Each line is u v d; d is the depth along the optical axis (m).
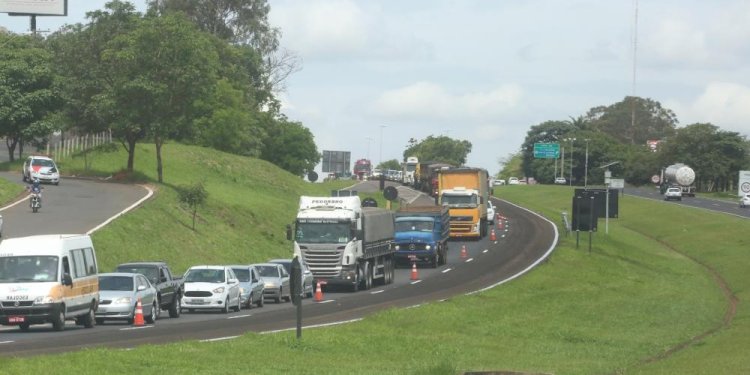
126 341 54.12
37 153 199.25
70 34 183.12
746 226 191.75
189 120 161.75
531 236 173.12
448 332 68.62
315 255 100.94
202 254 124.81
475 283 110.69
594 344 67.44
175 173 193.12
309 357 50.44
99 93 167.38
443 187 171.25
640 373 49.25
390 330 66.75
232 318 74.12
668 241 193.88
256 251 140.00
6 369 38.03
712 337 71.62
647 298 105.56
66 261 62.53
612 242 168.38
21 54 185.00
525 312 85.50
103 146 185.00
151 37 156.38
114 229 113.06
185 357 45.91
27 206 127.19
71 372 38.75
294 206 190.25
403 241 130.38
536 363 54.38
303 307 85.06
